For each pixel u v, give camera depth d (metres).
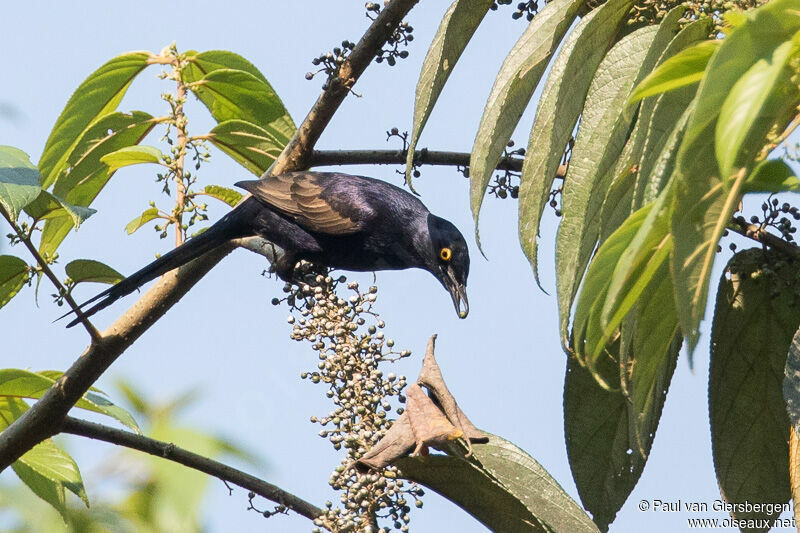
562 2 6.96
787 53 3.78
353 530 6.95
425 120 7.26
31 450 9.03
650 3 6.63
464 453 6.92
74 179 10.13
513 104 6.86
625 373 5.61
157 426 9.16
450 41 7.27
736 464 7.88
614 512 8.08
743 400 7.90
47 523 9.41
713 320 8.00
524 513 7.17
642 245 4.52
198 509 8.49
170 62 10.21
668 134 5.27
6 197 7.46
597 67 6.55
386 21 9.82
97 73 10.07
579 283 5.90
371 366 7.57
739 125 3.70
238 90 10.36
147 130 10.05
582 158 6.06
